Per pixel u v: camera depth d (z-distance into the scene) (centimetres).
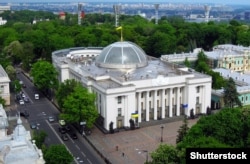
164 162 10194
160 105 17775
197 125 11644
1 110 13500
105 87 16262
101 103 16750
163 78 17388
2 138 9688
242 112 12312
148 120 17525
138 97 17088
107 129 16325
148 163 10631
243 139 11244
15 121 16975
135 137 15688
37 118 17950
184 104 18162
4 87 19788
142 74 18212
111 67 19112
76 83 17838
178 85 17862
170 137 15562
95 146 14712
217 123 11425
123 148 14538
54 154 10900
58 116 18238
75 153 14050
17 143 8169
